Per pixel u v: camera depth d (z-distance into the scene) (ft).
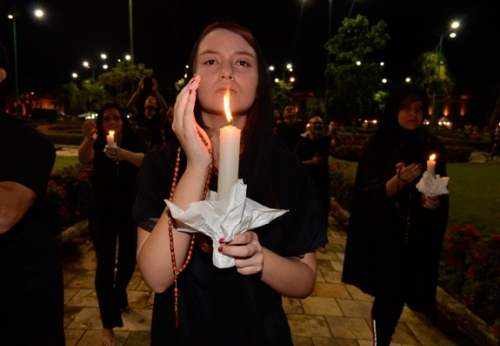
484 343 10.53
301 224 4.52
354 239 10.05
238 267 3.46
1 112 5.55
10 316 5.48
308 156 18.44
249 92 4.25
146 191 4.29
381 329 9.18
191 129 3.53
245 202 3.37
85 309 12.39
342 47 65.46
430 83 95.35
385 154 9.77
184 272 4.25
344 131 111.45
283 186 4.47
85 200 21.48
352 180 25.17
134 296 13.25
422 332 11.61
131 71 83.92
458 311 11.88
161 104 21.75
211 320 4.23
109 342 10.28
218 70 4.21
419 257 9.67
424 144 10.03
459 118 199.00
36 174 5.40
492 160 69.72
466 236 13.47
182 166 4.24
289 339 4.47
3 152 5.34
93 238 10.30
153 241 3.88
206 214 3.26
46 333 5.77
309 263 4.59
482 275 12.64
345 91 65.98
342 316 12.46
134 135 11.53
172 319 4.34
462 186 40.11
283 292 4.25
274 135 4.62
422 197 9.32
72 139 82.64
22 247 5.53
